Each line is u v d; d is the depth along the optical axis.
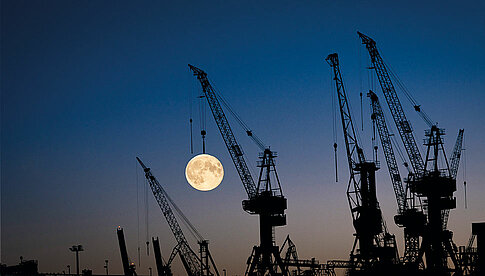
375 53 186.00
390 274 188.50
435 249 198.25
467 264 174.38
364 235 198.50
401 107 186.50
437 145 194.12
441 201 196.12
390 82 186.00
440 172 193.88
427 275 183.75
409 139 190.88
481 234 155.00
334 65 198.00
